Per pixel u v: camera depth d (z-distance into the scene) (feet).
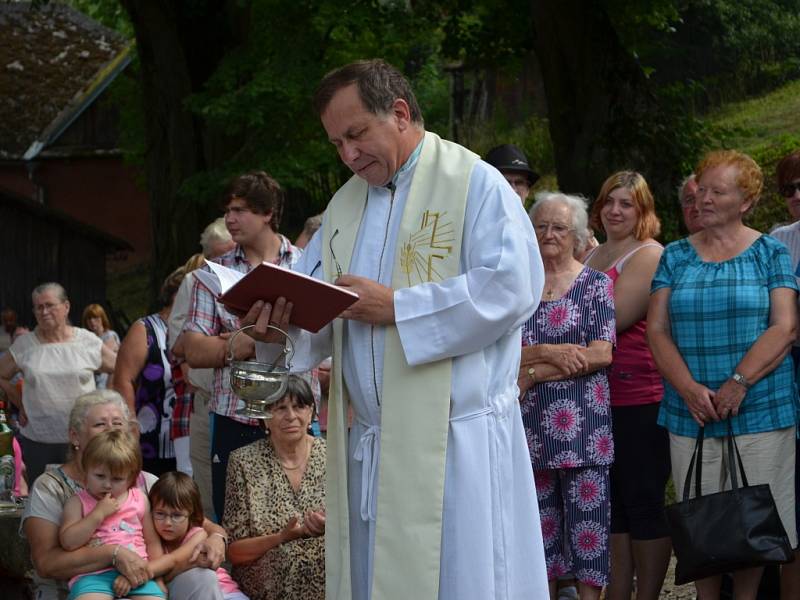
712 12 71.61
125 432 17.37
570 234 18.58
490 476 12.49
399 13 60.80
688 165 48.85
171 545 17.53
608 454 18.19
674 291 17.42
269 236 20.03
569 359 17.93
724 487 16.98
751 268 17.06
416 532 12.32
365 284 12.25
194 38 62.44
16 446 22.24
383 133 12.46
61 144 109.19
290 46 58.80
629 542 19.21
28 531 17.15
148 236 111.86
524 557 12.79
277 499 18.28
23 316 86.99
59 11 117.29
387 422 12.46
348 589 12.68
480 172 12.69
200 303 19.07
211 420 19.77
